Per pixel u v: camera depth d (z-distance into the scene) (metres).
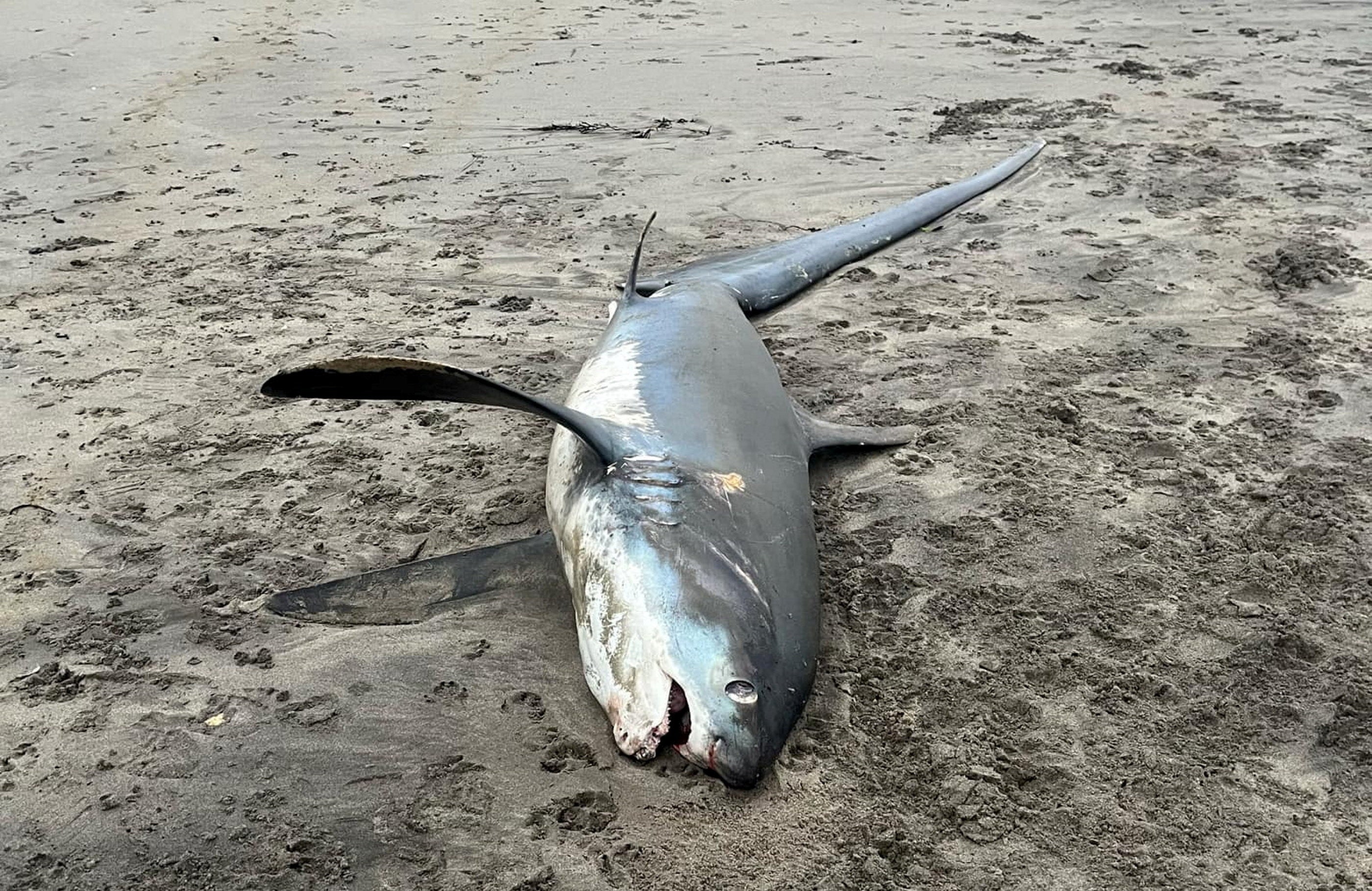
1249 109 5.91
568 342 3.51
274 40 7.58
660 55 7.11
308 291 3.86
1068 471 2.87
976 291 3.86
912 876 1.92
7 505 2.72
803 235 4.32
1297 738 2.14
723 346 2.80
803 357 3.42
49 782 2.04
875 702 2.21
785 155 5.26
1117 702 2.21
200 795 2.02
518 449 2.94
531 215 4.55
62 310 3.72
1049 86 6.39
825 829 1.97
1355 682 2.24
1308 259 3.98
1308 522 2.66
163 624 2.37
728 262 3.66
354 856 1.93
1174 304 3.76
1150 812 2.02
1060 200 4.68
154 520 2.68
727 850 1.94
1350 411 3.11
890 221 4.07
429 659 2.28
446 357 3.41
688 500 2.23
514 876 1.90
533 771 2.07
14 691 2.21
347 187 4.89
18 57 7.05
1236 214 4.48
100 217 4.56
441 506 2.72
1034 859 1.94
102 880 1.88
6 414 3.10
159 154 5.33
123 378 3.29
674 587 2.09
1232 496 2.77
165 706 2.18
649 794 2.03
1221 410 3.13
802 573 2.26
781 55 7.12
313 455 2.92
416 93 6.31
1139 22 8.12
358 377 2.15
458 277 3.97
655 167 5.09
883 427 3.05
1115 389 3.25
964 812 2.01
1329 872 1.92
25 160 5.24
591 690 2.18
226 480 2.82
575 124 5.73
